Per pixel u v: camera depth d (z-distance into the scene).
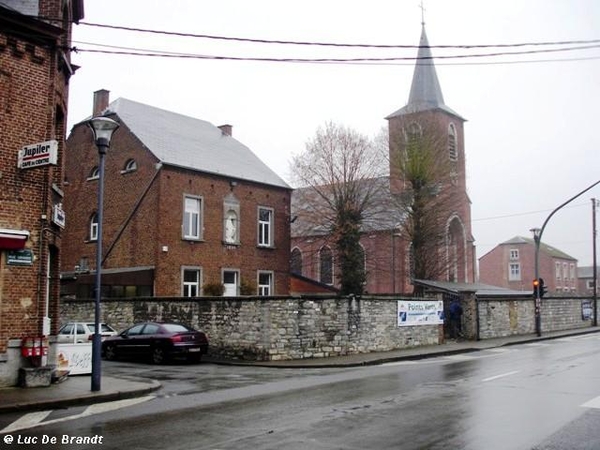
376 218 45.94
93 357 13.62
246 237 37.78
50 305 16.61
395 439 8.43
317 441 8.37
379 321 25.25
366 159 42.03
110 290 31.70
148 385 14.53
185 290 34.16
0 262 14.09
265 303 22.03
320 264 53.12
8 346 14.08
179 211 33.84
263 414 10.56
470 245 54.59
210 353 23.45
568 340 31.45
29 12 15.16
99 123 14.48
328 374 17.61
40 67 15.17
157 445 8.29
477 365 19.02
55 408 12.02
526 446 7.95
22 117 14.72
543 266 82.75
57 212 15.91
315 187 42.78
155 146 34.47
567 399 11.72
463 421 9.64
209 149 38.56
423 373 16.98
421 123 43.03
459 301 31.06
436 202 41.84
